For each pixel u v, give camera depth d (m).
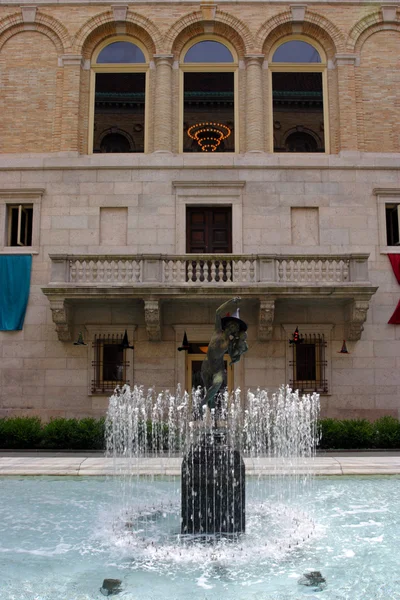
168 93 21.23
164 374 19.64
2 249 20.38
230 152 21.20
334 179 20.67
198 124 21.44
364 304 18.66
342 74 21.28
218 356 8.59
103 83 21.67
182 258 18.75
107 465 12.57
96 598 6.08
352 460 13.06
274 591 6.28
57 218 20.52
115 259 18.88
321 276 18.83
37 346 19.89
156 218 20.48
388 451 16.09
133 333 19.80
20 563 7.12
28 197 20.66
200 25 21.72
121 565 7.07
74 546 7.74
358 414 19.58
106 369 19.98
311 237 20.48
